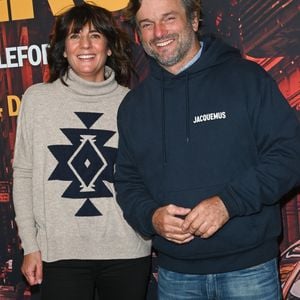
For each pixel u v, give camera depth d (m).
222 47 1.72
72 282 1.91
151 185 1.76
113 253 1.92
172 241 1.67
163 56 1.70
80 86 1.94
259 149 1.65
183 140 1.68
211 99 1.67
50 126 1.92
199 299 1.74
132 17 1.77
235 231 1.63
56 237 1.90
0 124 2.46
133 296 1.95
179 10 1.68
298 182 1.63
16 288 2.51
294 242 2.21
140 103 1.80
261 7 2.14
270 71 2.16
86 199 1.90
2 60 2.44
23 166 1.96
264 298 1.67
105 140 1.94
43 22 2.38
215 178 1.64
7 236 2.49
